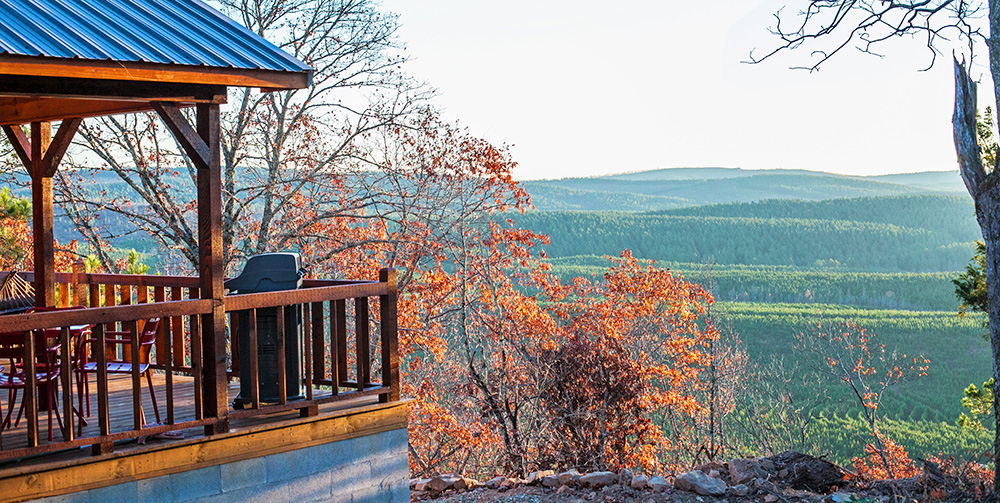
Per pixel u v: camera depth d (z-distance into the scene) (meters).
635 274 26.28
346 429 6.38
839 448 34.84
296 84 5.89
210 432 5.61
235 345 7.62
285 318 6.48
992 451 8.55
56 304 8.70
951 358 59.69
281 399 5.99
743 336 63.28
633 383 22.19
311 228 19.55
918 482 8.38
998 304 7.83
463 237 19.61
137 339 5.27
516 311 21.28
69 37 5.29
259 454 5.86
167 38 5.78
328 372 19.81
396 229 19.52
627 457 21.67
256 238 19.23
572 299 25.20
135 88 5.26
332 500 6.29
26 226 17.47
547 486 8.59
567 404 21.09
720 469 8.92
